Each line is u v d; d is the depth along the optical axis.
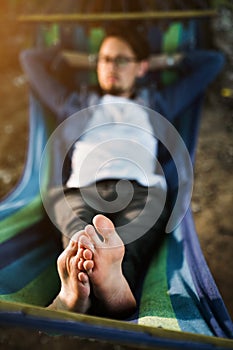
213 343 0.64
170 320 0.81
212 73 1.58
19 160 2.35
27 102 2.77
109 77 1.39
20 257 1.05
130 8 1.74
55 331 0.64
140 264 0.99
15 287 0.94
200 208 2.00
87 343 1.52
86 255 0.77
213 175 2.19
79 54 1.63
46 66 1.64
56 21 1.66
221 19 2.51
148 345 0.64
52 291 0.98
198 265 0.97
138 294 0.94
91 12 1.73
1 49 3.03
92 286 0.81
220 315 0.83
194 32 1.68
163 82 1.63
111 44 1.40
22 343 1.53
